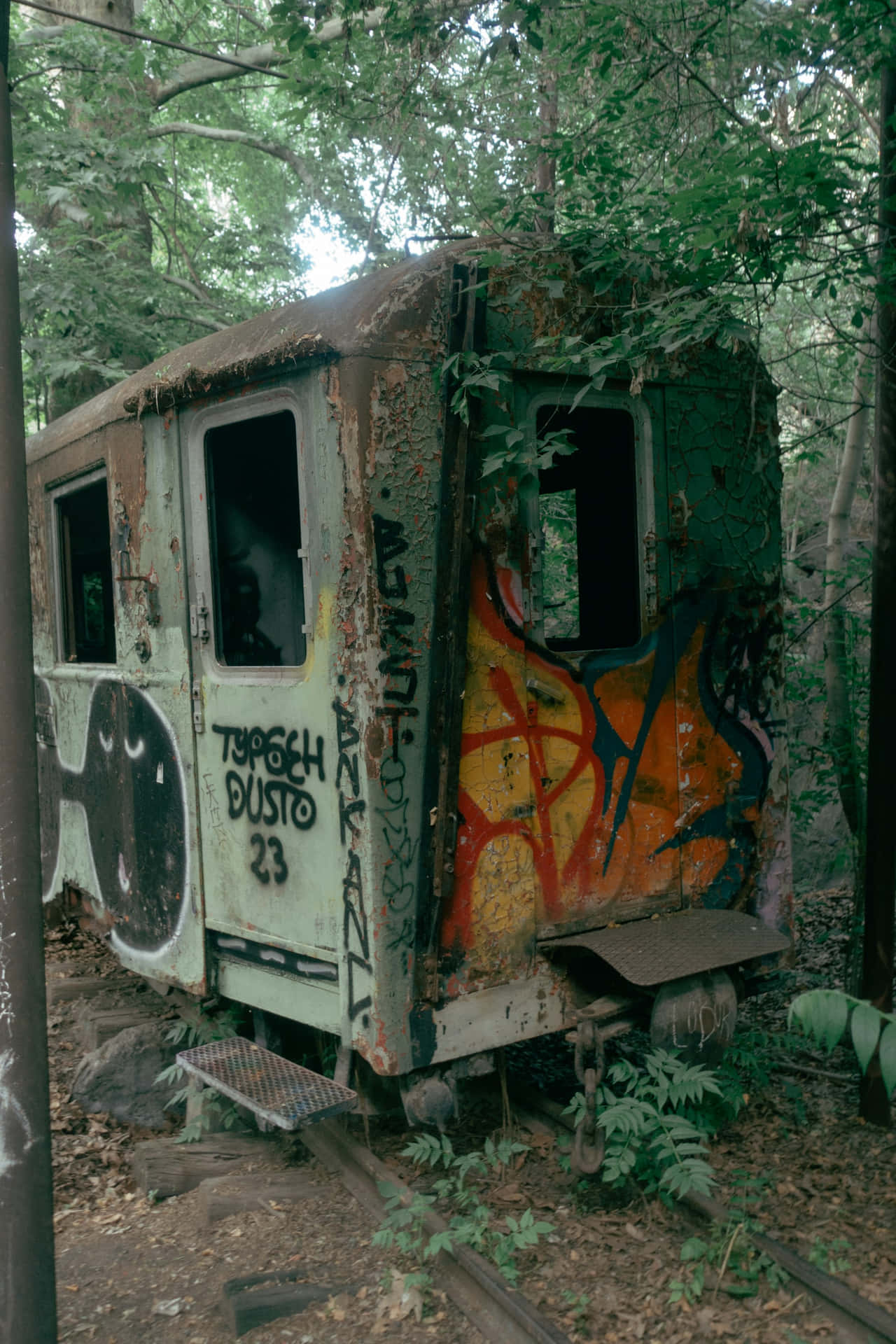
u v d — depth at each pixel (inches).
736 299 136.0
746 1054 159.9
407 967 129.8
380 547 128.3
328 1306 114.7
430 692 131.4
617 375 146.0
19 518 89.4
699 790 158.2
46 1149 87.2
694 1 178.5
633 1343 105.5
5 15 91.0
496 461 130.3
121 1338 112.3
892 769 147.7
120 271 324.8
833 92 215.9
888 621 146.6
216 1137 158.2
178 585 160.4
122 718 178.1
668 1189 129.0
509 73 233.0
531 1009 140.6
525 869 139.7
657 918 152.8
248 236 481.7
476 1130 153.3
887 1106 148.9
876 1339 101.4
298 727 139.2
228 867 153.3
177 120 482.9
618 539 163.8
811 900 262.1
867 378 219.5
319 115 293.3
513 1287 112.0
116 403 172.6
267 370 138.8
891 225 145.3
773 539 167.8
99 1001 214.5
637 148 195.2
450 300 134.1
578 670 145.3
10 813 87.2
